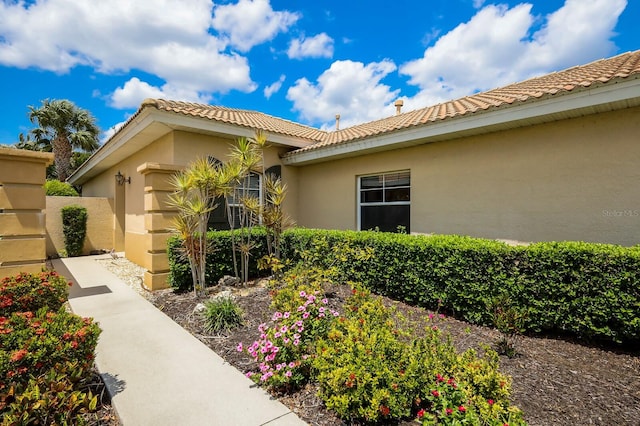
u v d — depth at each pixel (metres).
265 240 7.57
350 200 9.42
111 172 13.55
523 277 4.33
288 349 3.26
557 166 5.80
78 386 2.91
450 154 7.28
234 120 8.99
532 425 2.56
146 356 3.84
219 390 3.13
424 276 5.21
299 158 9.97
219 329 4.52
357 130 11.23
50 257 11.78
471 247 4.74
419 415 2.46
